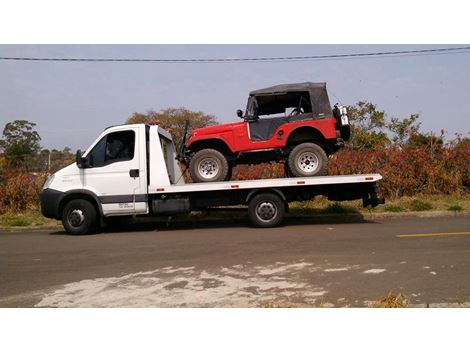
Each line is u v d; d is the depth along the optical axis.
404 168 13.11
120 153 9.69
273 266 5.95
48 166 15.01
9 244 8.83
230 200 9.75
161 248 7.60
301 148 9.64
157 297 4.75
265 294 4.72
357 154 13.91
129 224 11.31
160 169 9.61
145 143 9.68
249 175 13.34
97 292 5.03
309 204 12.29
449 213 10.97
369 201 9.52
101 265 6.45
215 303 4.48
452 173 13.28
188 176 12.08
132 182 9.57
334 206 11.54
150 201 9.78
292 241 7.77
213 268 5.96
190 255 6.89
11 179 14.16
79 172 9.63
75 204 9.64
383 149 13.84
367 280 5.16
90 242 8.59
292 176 9.97
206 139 9.95
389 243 7.37
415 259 6.16
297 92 9.80
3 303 4.75
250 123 9.85
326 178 9.20
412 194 13.16
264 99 9.96
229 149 9.98
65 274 5.98
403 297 4.46
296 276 5.41
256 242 7.78
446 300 4.40
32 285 5.46
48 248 8.10
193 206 9.82
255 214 9.57
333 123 9.64
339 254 6.59
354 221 10.36
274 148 9.77
